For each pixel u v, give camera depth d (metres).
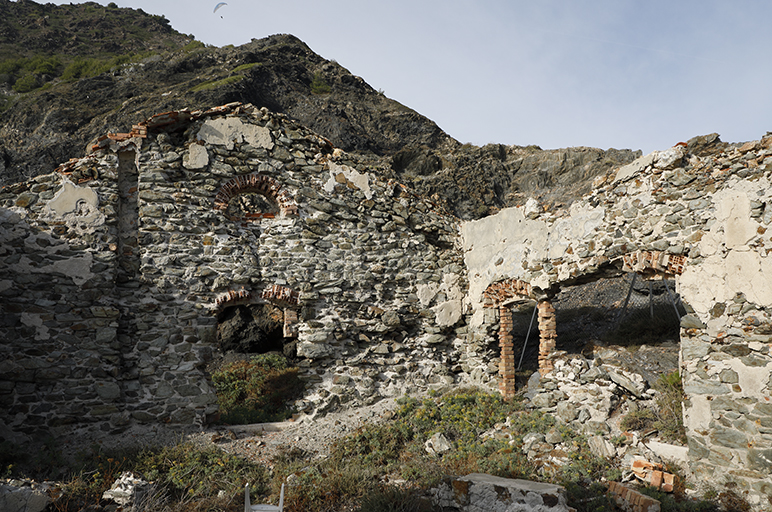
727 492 6.32
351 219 10.89
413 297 11.30
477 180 29.39
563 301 15.49
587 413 8.35
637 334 11.16
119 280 8.98
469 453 7.66
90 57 41.84
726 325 6.73
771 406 6.20
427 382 11.13
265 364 14.17
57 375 8.26
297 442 8.66
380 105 40.22
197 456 7.47
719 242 6.88
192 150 9.70
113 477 6.69
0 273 8.22
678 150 7.49
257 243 10.15
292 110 33.22
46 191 8.68
